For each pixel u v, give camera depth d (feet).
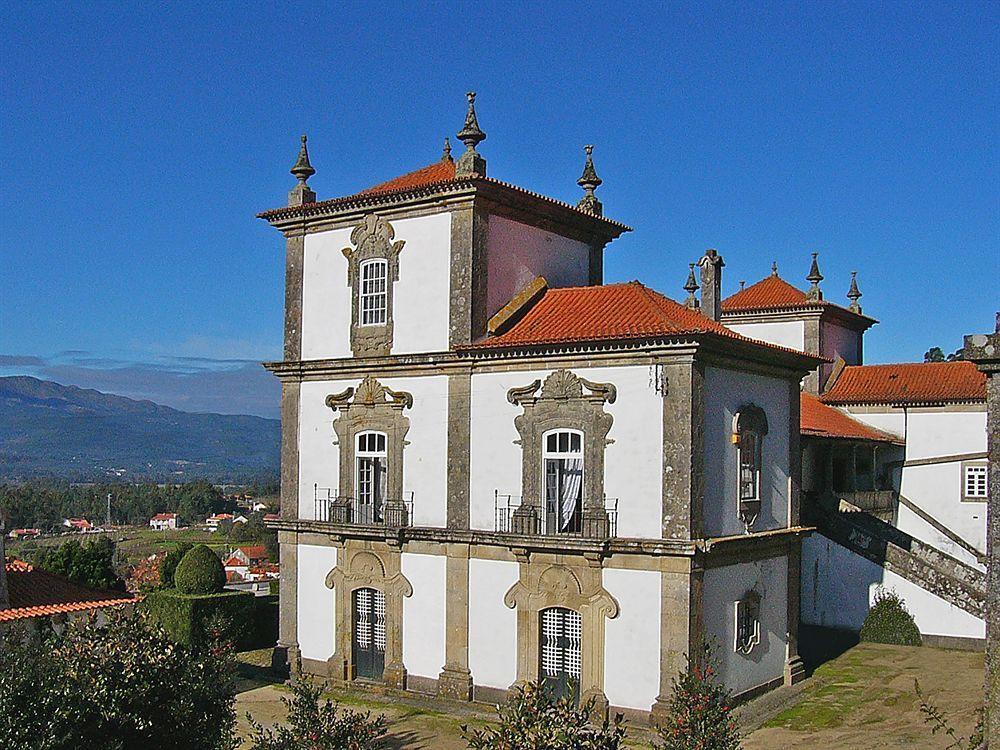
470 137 90.99
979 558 133.08
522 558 85.56
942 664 102.37
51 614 84.02
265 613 118.52
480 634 88.33
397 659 92.79
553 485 85.56
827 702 87.51
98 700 48.26
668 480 79.56
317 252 101.24
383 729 62.08
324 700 90.43
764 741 76.28
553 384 85.20
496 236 93.09
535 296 95.40
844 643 112.78
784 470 94.73
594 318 87.51
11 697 45.47
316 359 100.12
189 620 109.09
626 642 80.69
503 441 87.81
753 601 88.22
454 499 89.97
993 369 38.45
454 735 78.79
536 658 84.84
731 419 85.51
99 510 488.85
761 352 87.40
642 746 75.25
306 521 98.84
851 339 163.02
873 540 116.67
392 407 94.32
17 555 264.72
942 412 138.72
